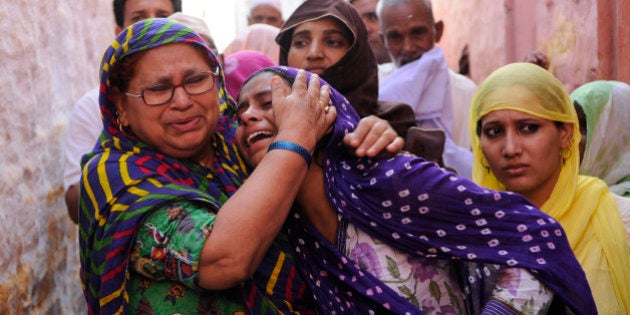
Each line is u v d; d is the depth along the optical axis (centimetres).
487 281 205
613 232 254
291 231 209
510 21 555
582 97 313
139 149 202
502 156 261
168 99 196
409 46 427
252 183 187
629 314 250
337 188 202
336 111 208
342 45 314
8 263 304
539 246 194
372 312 198
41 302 345
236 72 343
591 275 251
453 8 752
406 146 308
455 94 484
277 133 198
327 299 202
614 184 313
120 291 191
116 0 387
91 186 197
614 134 311
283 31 324
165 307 194
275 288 204
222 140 216
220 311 196
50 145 374
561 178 264
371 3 523
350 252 202
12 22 333
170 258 187
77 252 412
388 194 198
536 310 191
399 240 199
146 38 194
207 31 347
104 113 203
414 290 199
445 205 197
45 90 373
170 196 189
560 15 439
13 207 316
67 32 424
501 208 197
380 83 426
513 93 258
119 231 189
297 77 203
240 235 181
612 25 377
